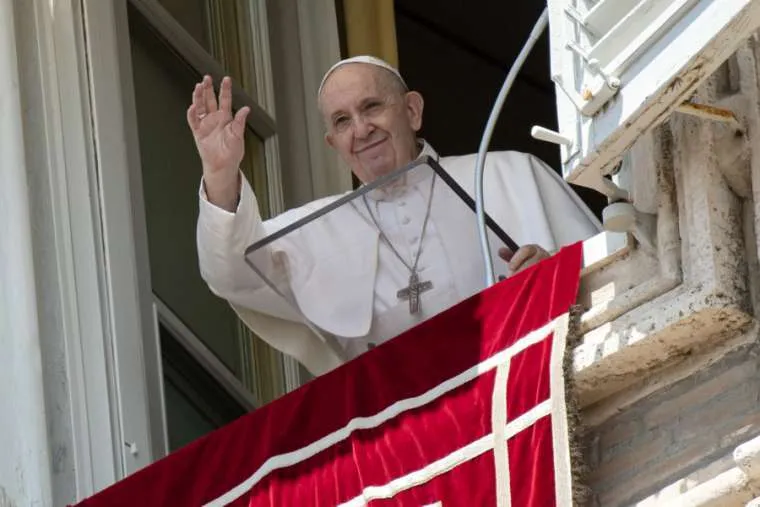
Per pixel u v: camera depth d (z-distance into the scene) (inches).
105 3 994.1
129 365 927.7
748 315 720.3
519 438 730.8
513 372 745.0
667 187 744.3
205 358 994.7
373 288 857.5
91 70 975.6
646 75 677.9
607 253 762.8
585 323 748.6
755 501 676.7
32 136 954.7
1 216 940.6
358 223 868.6
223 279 878.4
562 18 725.3
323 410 796.0
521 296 762.2
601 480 745.6
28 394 905.5
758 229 712.4
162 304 976.3
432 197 858.1
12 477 896.9
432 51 1412.4
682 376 735.7
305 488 783.7
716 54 661.3
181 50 1055.6
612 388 749.9
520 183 880.9
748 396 717.9
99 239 946.1
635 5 700.0
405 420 764.6
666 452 732.0
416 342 778.2
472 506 730.2
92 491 896.9
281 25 1149.7
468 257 848.3
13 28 967.0
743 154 724.0
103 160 960.9
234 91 1077.1
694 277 724.7
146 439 918.4
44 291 928.9
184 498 815.1
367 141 884.0
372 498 757.3
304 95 1138.0
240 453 812.0
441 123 1411.2
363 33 1158.3
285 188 1100.5
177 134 1040.2
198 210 1034.1
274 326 895.7
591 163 705.0
